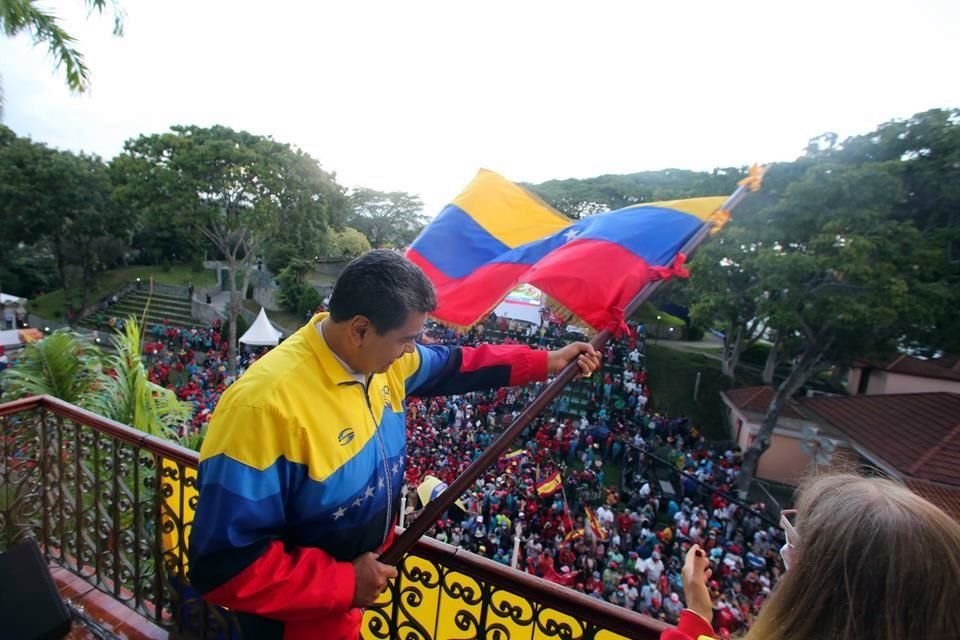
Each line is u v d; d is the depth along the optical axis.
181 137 22.62
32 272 33.88
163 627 2.48
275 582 1.12
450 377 1.79
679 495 14.56
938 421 13.89
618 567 9.54
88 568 2.96
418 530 1.53
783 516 1.15
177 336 27.83
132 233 34.03
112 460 2.63
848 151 14.70
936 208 14.09
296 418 1.19
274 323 30.81
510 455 14.35
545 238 2.29
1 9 6.05
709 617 1.24
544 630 1.72
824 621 0.86
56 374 4.50
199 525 1.14
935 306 12.55
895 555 0.80
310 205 25.03
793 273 13.91
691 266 16.95
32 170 28.45
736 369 25.56
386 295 1.21
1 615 1.68
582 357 1.77
